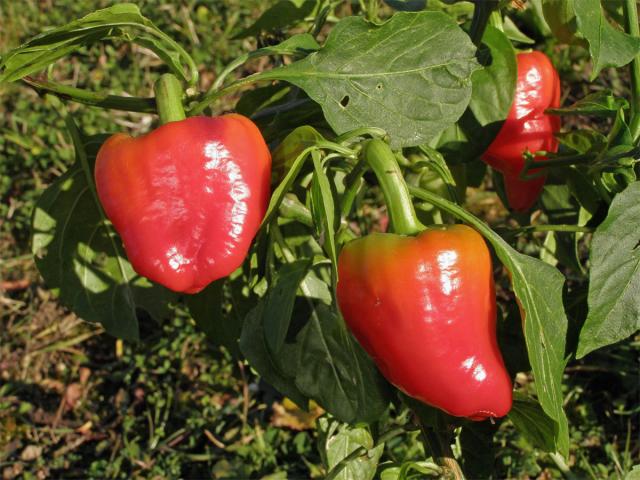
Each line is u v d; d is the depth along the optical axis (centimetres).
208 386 71
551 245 56
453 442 42
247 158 33
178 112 35
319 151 34
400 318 31
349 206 36
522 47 55
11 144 87
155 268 32
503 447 62
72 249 44
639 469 42
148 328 76
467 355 31
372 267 31
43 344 76
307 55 38
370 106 36
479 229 32
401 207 32
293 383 40
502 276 74
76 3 99
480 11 41
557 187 52
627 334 35
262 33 53
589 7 32
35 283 79
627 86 82
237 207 32
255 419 68
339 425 43
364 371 39
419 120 37
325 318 40
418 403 39
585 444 65
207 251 32
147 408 71
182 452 67
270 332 36
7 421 71
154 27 35
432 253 31
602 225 34
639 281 34
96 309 44
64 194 43
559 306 34
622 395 67
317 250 45
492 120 43
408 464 39
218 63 92
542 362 32
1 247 82
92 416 71
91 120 87
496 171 55
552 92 45
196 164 32
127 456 66
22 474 68
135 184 32
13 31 97
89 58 95
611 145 37
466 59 36
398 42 36
